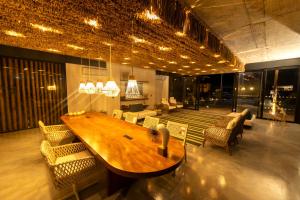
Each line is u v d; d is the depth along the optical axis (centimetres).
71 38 295
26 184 215
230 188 214
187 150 342
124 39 291
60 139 271
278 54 541
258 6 221
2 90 439
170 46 329
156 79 917
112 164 146
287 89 663
